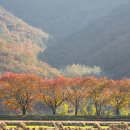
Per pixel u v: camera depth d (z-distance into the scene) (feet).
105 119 465.47
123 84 542.98
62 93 533.96
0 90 511.81
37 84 519.60
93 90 539.29
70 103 607.37
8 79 512.63
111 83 544.21
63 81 531.09
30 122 400.47
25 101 514.27
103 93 542.57
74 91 534.78
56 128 342.64
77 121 431.02
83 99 559.38
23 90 510.58
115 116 474.90
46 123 401.70
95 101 544.21
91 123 416.67
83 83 536.42
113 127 366.43
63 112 588.09
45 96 525.75
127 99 547.90
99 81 545.03
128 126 398.42
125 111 603.67
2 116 441.68
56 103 533.14
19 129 323.98
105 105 561.43
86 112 582.35
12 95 512.22
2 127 340.18
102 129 343.46
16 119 438.40
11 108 515.91
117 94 541.34
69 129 333.42
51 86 526.16
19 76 517.55
